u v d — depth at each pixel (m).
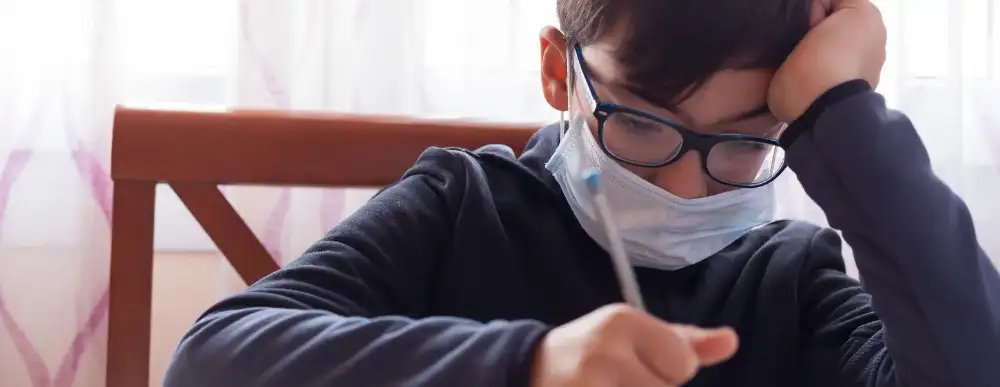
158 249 1.24
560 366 0.40
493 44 1.21
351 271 0.64
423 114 1.12
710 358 0.41
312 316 0.53
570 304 0.75
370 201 0.75
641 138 0.65
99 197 1.14
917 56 1.25
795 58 0.62
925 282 0.60
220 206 0.93
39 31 1.13
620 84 0.63
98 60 1.12
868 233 0.61
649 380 0.39
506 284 0.74
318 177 0.93
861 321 0.76
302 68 1.16
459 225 0.74
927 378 0.63
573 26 0.71
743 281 0.80
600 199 0.62
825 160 0.61
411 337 0.48
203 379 0.52
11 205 1.13
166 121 0.90
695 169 0.65
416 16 1.18
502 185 0.79
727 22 0.59
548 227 0.77
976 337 0.61
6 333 1.13
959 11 1.24
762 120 0.64
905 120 0.62
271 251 1.16
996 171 1.28
